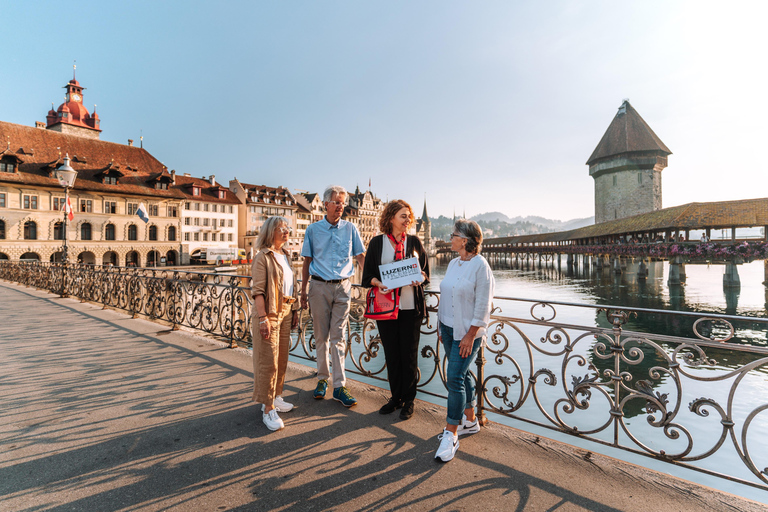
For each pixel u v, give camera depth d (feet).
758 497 25.81
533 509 7.41
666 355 8.73
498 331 11.64
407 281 11.19
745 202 118.83
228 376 14.96
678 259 125.90
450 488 8.08
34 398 12.76
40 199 136.05
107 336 21.68
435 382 44.50
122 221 156.87
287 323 12.07
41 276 50.65
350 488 8.07
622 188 235.20
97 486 8.09
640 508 7.44
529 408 38.65
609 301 114.42
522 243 315.58
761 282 148.97
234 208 215.51
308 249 12.94
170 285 25.16
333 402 12.67
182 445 9.80
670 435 8.63
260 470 8.72
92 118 195.11
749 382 45.83
